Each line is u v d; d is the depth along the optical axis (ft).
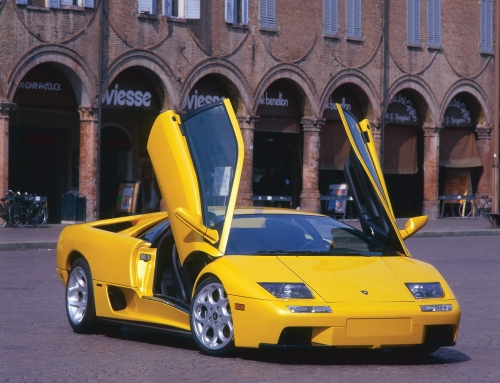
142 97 94.32
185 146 25.88
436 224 103.91
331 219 28.12
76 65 87.81
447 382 21.91
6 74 83.15
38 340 27.53
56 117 98.32
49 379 21.61
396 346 23.25
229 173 25.04
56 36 86.33
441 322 23.50
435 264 56.24
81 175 89.76
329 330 22.41
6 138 83.41
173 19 94.63
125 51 91.20
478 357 25.73
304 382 21.38
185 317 25.35
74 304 29.17
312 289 22.95
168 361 23.91
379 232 27.09
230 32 99.14
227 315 23.84
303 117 106.11
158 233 27.61
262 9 101.60
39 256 58.54
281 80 104.83
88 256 28.66
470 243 77.25
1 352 25.38
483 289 43.37
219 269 23.98
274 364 23.62
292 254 25.23
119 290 27.86
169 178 26.17
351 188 27.66
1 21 82.79
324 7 106.83
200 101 98.78
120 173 103.04
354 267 24.49
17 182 96.22
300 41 104.78
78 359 24.30
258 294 22.72
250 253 25.04
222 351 24.03
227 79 99.35
